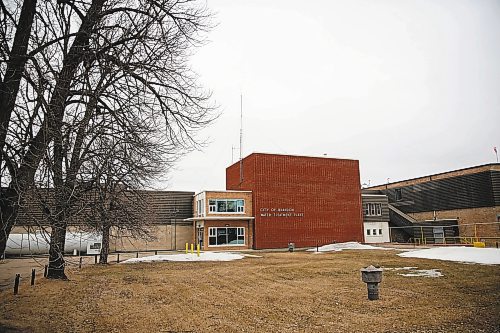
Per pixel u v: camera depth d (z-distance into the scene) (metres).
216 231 42.94
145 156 10.21
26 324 9.45
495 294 12.69
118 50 9.31
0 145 7.09
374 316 10.06
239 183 49.50
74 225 11.42
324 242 46.12
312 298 12.68
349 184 48.81
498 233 43.53
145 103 9.90
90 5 9.66
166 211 48.66
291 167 46.22
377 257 28.17
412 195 57.16
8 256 31.17
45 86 7.62
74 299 12.88
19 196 6.88
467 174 47.94
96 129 9.20
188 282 16.81
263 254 34.62
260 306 11.55
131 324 9.55
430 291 13.47
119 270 22.23
